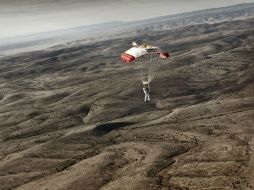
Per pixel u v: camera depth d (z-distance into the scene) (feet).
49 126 336.29
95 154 246.27
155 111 350.02
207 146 236.84
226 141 243.40
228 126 276.41
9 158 254.27
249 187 175.42
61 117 358.43
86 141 272.72
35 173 220.84
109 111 361.71
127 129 296.71
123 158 229.25
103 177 203.00
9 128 337.31
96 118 347.97
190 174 196.24
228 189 176.14
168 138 262.26
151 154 230.27
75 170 215.72
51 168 227.40
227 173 192.75
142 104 380.37
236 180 183.73
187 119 310.24
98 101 391.24
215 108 331.57
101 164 219.41
